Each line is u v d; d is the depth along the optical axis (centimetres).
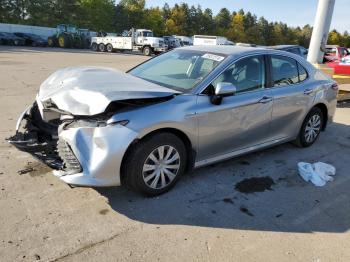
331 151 578
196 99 393
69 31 3997
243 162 500
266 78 477
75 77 409
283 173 475
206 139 408
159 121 355
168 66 469
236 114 430
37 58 2052
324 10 977
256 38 10094
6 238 301
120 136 336
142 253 296
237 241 322
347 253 316
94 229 323
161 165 376
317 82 557
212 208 373
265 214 371
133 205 366
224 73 425
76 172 338
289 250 314
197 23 8956
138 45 3462
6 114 667
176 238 319
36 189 383
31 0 5788
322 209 390
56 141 381
